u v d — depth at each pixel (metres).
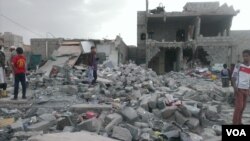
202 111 9.28
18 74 11.06
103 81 15.03
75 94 12.23
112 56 34.59
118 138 6.65
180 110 8.80
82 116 8.16
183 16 38.00
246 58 7.96
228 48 35.53
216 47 35.59
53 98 11.18
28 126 7.36
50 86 14.36
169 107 9.05
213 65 35.22
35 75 20.12
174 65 38.78
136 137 6.91
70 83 14.80
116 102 10.55
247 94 8.02
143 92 13.84
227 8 37.09
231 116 10.45
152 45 36.81
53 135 6.05
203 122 9.09
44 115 8.11
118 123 7.72
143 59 41.62
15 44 33.53
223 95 14.91
